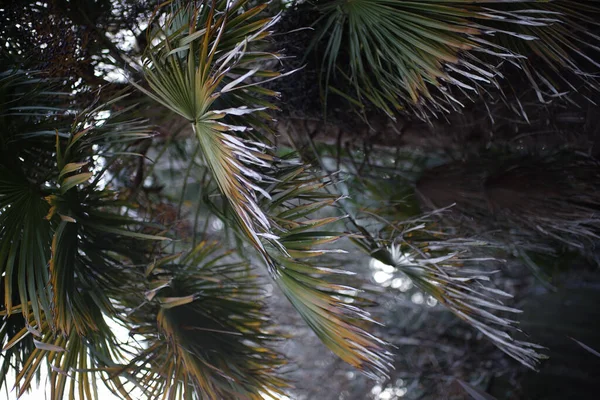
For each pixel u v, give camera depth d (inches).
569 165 142.6
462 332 215.3
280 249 118.9
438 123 148.9
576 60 134.9
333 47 132.3
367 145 158.2
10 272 114.7
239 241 137.2
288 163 126.0
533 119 145.0
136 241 129.6
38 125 126.6
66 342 117.0
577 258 178.4
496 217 148.3
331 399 219.0
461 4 116.9
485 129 148.8
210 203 129.3
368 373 119.3
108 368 117.3
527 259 168.7
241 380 123.7
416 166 168.1
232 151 109.3
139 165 155.9
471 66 118.7
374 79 137.1
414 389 215.9
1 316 122.9
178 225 159.0
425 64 120.6
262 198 122.4
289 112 147.9
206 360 122.4
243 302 131.7
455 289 127.0
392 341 220.4
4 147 122.8
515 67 137.7
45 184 126.0
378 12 122.3
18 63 131.0
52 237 120.3
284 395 126.0
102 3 144.6
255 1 140.1
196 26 118.5
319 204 120.7
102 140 129.2
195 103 112.4
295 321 206.5
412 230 129.8
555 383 178.1
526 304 204.8
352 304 122.5
